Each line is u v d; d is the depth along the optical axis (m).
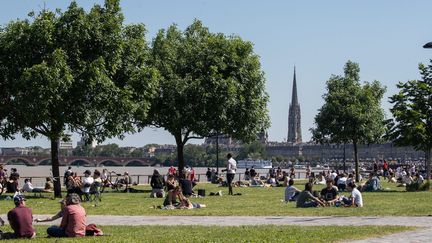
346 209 30.28
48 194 49.41
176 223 24.70
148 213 29.86
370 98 80.69
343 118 80.44
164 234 19.70
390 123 52.91
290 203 35.78
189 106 58.16
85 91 45.06
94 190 37.78
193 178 62.75
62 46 45.53
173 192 32.75
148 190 56.94
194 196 42.19
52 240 18.28
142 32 50.12
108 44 46.84
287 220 25.20
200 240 17.83
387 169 93.38
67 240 18.17
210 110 58.66
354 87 81.06
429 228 21.20
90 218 27.45
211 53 60.34
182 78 59.62
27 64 45.31
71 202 19.48
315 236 18.59
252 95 61.06
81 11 46.31
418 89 52.41
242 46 61.53
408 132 51.25
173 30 63.00
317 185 67.69
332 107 80.25
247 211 30.02
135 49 49.22
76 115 45.59
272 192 50.81
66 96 45.22
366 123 80.25
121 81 49.16
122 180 60.53
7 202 38.69
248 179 77.50
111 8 48.31
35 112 43.41
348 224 23.03
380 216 26.52
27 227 19.12
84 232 19.45
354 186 32.31
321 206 32.28
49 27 45.09
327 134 81.44
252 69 61.56
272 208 31.78
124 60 48.94
